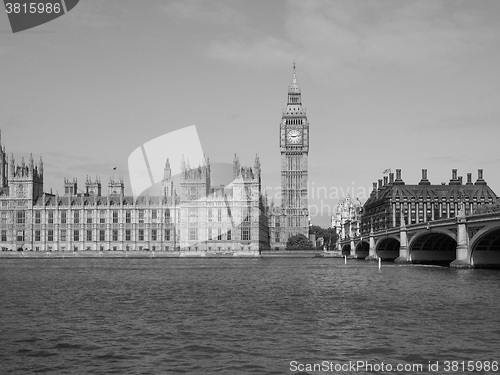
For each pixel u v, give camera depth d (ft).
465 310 228.02
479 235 426.92
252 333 187.32
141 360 155.22
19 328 197.67
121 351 164.25
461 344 169.89
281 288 329.31
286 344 171.94
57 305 255.29
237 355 159.84
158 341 176.24
